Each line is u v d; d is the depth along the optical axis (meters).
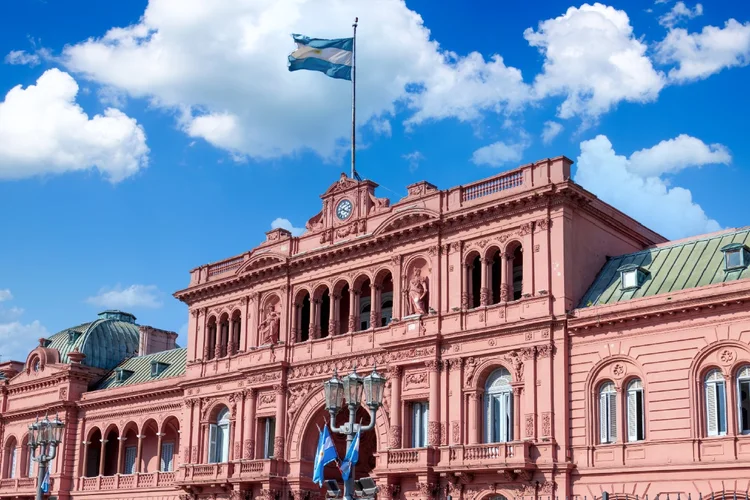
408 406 62.19
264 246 75.69
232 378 74.50
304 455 68.56
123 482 85.69
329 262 69.88
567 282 56.53
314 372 68.56
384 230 65.62
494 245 60.25
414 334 62.44
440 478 58.38
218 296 78.81
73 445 92.25
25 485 94.44
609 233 61.78
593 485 52.94
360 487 39.59
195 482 73.38
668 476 50.31
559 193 57.16
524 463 53.84
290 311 72.00
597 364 54.44
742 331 49.56
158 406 84.75
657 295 53.03
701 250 56.16
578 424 54.34
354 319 67.56
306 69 73.50
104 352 99.75
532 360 56.16
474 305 62.38
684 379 51.09
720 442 49.22
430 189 65.25
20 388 100.12
